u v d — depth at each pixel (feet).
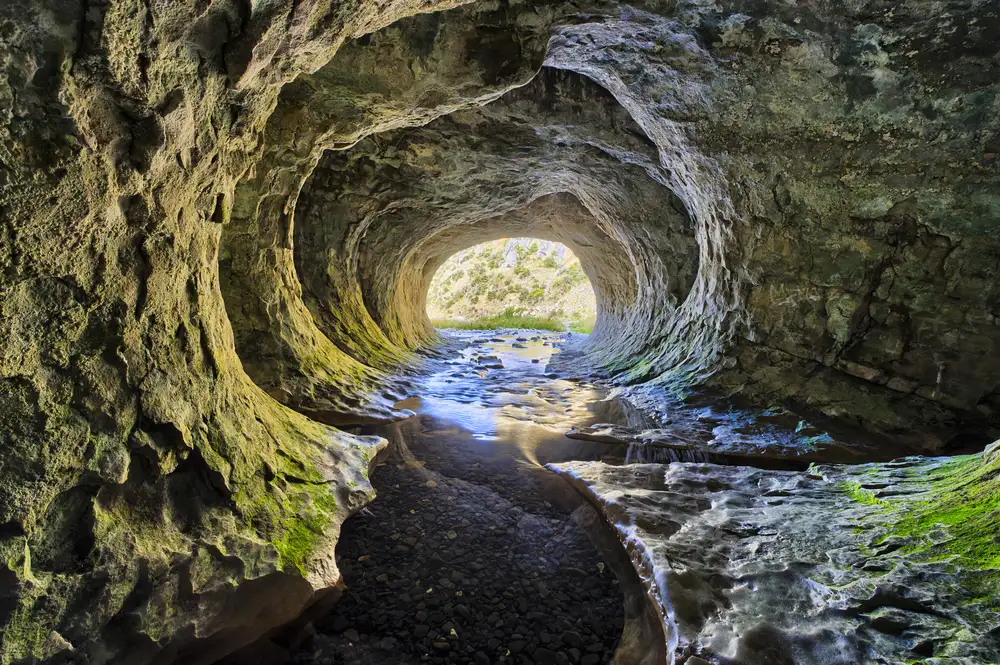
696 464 13.19
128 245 6.04
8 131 4.30
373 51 13.58
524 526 11.46
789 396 16.84
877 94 13.80
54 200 4.76
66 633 5.13
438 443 15.39
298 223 21.02
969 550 7.21
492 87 14.61
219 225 8.86
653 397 19.52
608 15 13.60
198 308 7.84
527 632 8.48
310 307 21.18
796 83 14.40
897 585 6.91
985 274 14.01
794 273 16.90
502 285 92.48
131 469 6.10
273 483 8.67
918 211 14.62
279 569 7.22
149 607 5.85
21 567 4.78
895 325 15.30
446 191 26.27
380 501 11.87
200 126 6.68
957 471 10.11
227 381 8.74
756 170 16.63
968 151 13.56
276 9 6.18
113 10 4.57
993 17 11.59
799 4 12.62
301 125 14.64
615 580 9.72
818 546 8.43
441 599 9.11
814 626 6.58
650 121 19.01
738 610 7.07
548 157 24.89
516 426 17.22
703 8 13.16
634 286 34.58
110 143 5.24
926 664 5.71
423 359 29.53
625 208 27.25
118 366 5.93
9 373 4.78
